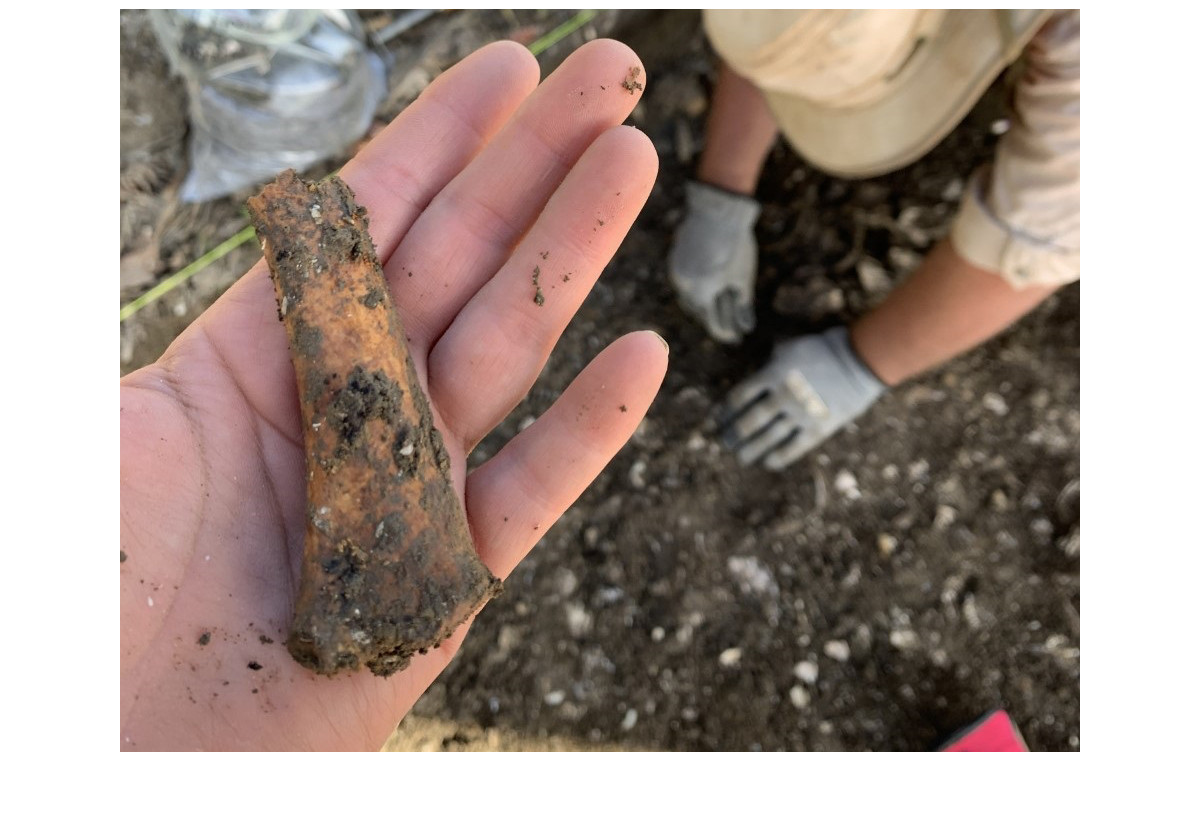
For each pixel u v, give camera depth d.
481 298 0.24
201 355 0.23
